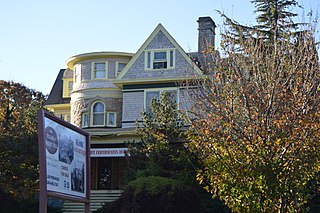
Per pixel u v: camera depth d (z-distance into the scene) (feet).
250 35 77.82
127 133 115.65
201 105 72.43
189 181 88.28
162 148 92.43
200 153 66.13
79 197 54.24
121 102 130.21
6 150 94.99
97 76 132.57
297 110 57.36
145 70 123.54
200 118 66.85
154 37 124.57
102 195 108.06
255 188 54.90
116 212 88.43
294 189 55.62
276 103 58.29
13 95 136.87
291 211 55.93
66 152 51.26
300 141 54.65
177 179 88.53
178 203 86.28
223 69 70.33
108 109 129.80
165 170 91.56
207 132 58.18
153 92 122.01
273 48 78.28
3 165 94.84
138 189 86.33
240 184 55.47
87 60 134.31
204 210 86.99
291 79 61.77
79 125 132.05
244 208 55.62
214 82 71.67
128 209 86.12
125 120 123.13
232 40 76.33
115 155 111.34
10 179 95.35
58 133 49.55
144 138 96.32
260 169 54.39
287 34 77.51
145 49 124.67
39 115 46.03
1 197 95.35
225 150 57.26
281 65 64.34
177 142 94.07
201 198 88.69
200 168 87.35
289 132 54.95
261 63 69.21
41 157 45.50
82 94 132.87
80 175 54.85
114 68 132.05
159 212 85.56
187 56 121.08
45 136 46.26
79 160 54.85
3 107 129.80
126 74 124.77
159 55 123.54
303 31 75.56
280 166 54.39
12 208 95.61
